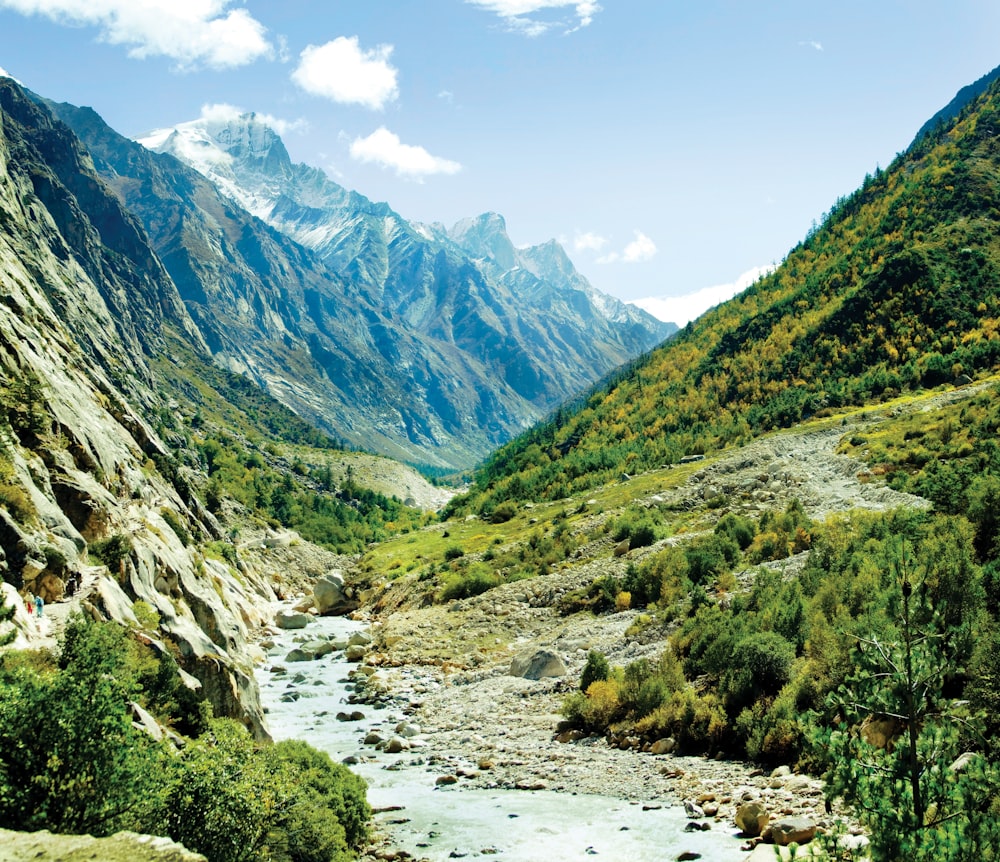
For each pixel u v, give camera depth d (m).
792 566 60.12
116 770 18.70
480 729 46.19
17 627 30.42
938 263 158.12
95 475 65.88
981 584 34.03
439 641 71.00
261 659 70.00
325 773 31.09
